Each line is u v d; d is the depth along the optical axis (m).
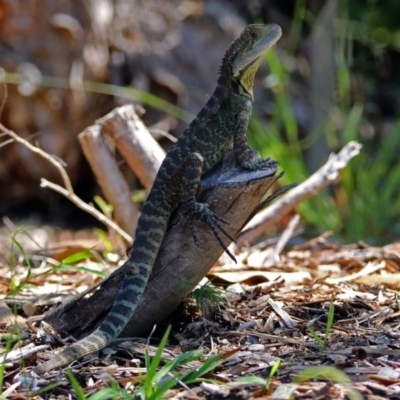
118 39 19.67
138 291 7.73
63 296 9.34
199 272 8.04
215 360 6.47
